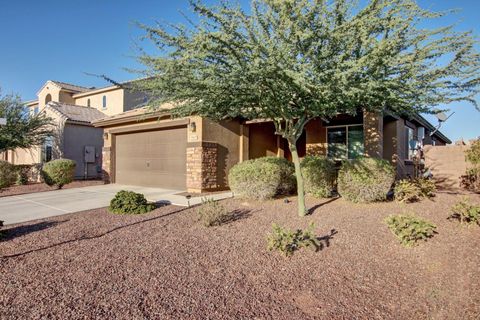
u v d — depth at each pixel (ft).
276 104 23.21
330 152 43.68
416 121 48.96
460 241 18.80
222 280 14.26
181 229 22.09
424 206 26.76
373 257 17.02
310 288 13.70
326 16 19.53
